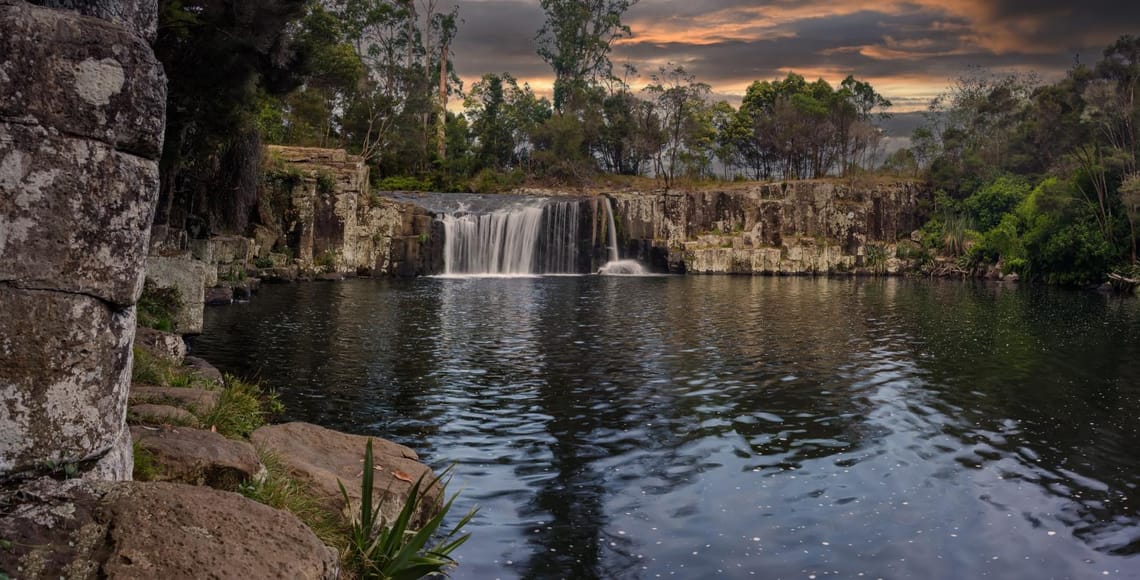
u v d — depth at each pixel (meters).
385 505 8.25
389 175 74.88
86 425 4.40
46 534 4.11
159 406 8.45
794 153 89.06
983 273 64.81
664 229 65.12
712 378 18.23
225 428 8.84
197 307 18.67
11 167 4.11
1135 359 21.64
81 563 4.07
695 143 85.44
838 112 88.12
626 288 45.75
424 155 77.25
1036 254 58.09
